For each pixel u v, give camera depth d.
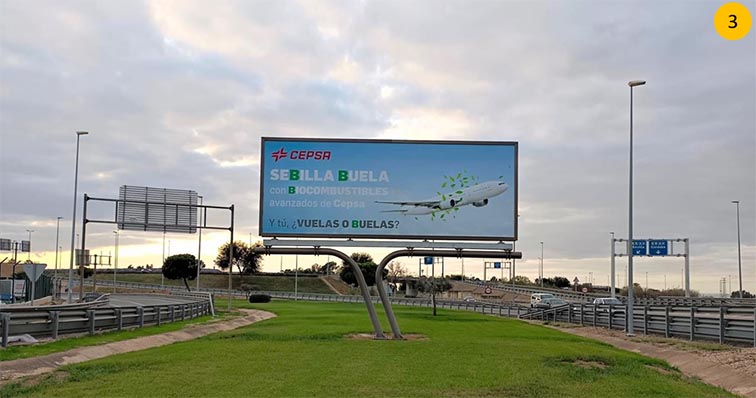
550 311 48.34
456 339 24.61
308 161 25.55
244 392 13.16
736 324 25.14
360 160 25.62
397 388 13.91
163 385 13.77
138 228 44.22
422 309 61.00
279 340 23.11
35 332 20.84
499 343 23.16
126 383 13.95
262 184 25.44
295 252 25.20
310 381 14.45
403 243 25.59
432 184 25.64
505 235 25.50
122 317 26.42
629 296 32.16
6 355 17.44
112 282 122.88
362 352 19.56
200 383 14.05
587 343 26.56
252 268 136.00
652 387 15.37
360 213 25.45
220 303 72.44
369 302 24.92
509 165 25.75
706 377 19.52
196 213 46.41
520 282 160.38
